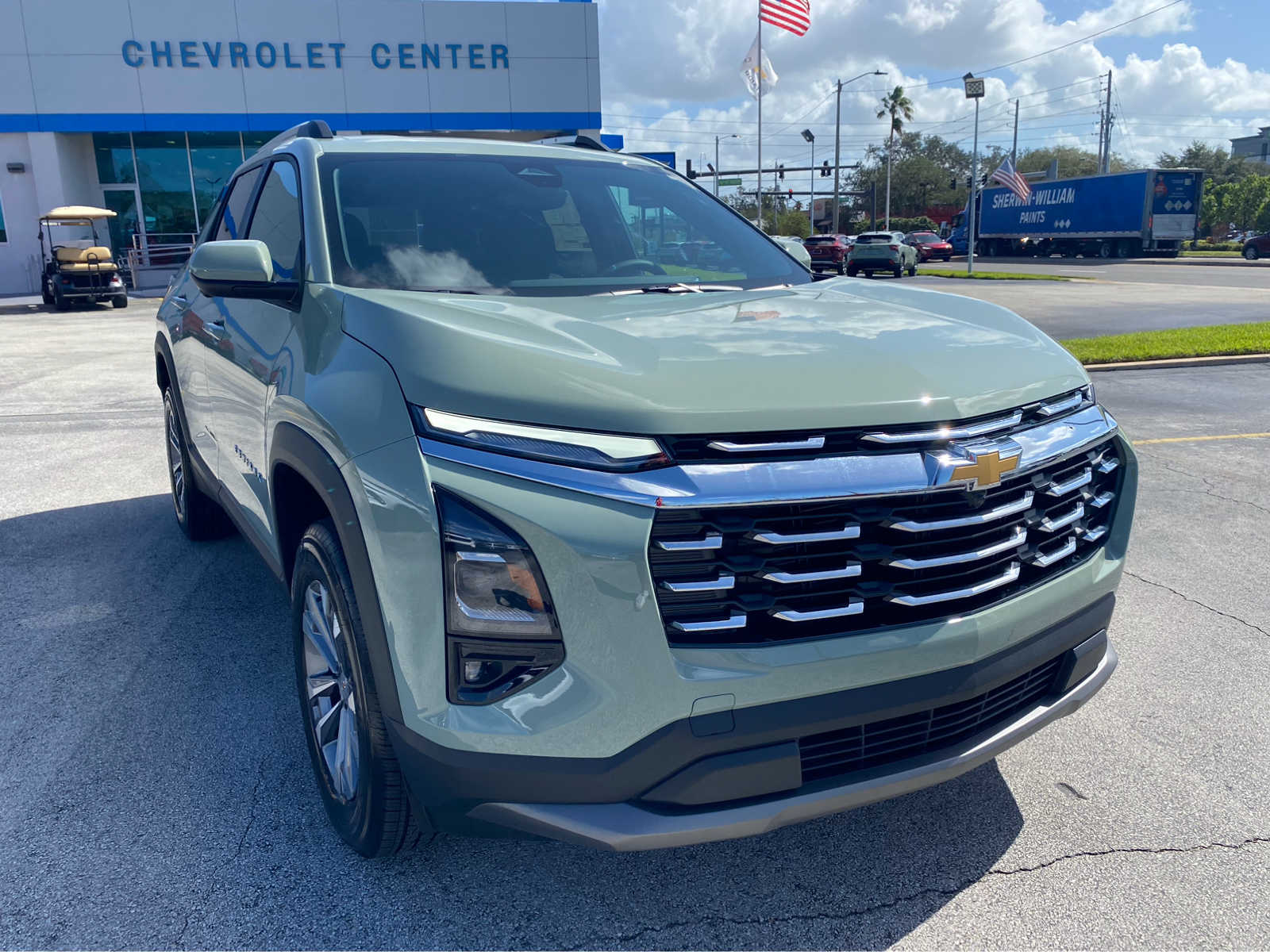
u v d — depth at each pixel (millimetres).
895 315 2648
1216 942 2225
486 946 2197
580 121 27797
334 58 26281
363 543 2072
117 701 3305
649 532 1853
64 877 2404
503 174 3377
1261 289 23359
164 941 2195
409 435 1992
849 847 2584
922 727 2158
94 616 4020
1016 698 2342
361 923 2264
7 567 4582
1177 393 9367
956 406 2096
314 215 2916
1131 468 2656
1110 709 3352
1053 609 2305
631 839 1913
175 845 2539
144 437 7434
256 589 4316
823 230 80625
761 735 1951
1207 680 3564
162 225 27812
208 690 3387
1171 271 34719
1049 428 2312
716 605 1916
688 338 2270
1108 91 70125
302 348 2566
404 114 26859
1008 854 2555
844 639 1993
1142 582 4547
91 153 27141
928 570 2068
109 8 25281
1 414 8359
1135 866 2502
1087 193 43656
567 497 1874
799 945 2217
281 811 2695
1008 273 33688
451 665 1943
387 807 2252
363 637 2189
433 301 2451
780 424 1937
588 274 3035
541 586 1879
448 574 1914
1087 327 14750
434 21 26500
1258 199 67500
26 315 20812
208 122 26203
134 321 19016
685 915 2312
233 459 3373
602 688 1885
